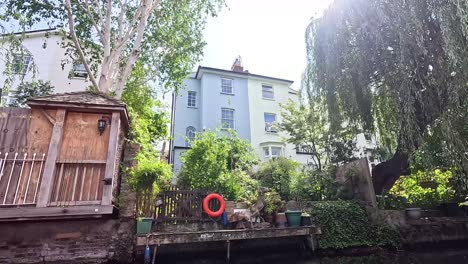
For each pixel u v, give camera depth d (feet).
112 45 33.37
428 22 22.03
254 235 20.80
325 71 29.19
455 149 20.59
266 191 26.71
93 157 18.54
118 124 19.61
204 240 19.54
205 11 37.99
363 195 27.55
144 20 30.35
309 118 37.86
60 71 45.78
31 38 46.42
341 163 34.35
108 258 18.10
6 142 17.66
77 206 16.79
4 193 16.48
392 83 23.98
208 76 56.39
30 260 16.74
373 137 29.84
